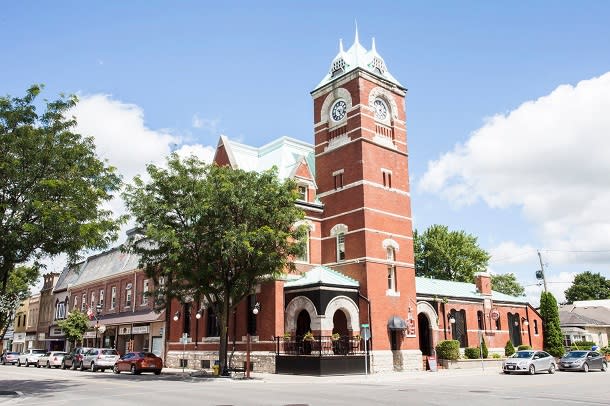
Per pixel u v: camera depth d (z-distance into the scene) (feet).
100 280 199.31
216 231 95.66
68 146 77.00
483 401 57.06
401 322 117.60
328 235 128.47
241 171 100.17
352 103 129.70
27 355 177.78
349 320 113.19
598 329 220.84
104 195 78.18
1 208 69.67
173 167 100.12
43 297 246.27
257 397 61.72
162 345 150.92
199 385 82.07
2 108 73.41
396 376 101.04
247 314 119.96
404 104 140.67
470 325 149.89
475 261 224.33
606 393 67.97
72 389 76.18
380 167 127.75
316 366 100.37
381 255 121.39
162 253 100.07
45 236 71.00
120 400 60.49
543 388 75.72
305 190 130.62
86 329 188.14
